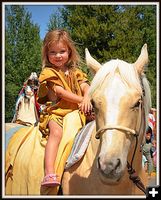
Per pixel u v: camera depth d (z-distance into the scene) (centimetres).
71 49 333
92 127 293
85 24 1844
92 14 1853
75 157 281
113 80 247
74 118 313
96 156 271
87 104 279
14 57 1847
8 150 364
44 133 323
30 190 310
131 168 261
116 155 225
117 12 1850
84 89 324
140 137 263
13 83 1811
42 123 321
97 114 243
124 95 240
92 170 272
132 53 1784
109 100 239
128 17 1816
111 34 1809
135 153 264
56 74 318
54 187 289
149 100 272
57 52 324
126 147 237
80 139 294
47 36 329
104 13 1823
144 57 273
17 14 1866
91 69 279
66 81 324
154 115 680
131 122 240
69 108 318
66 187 283
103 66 258
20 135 377
